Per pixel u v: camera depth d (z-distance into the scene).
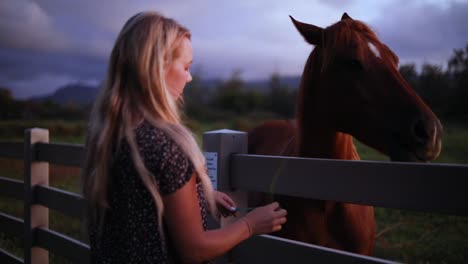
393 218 5.11
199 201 1.22
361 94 2.24
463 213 1.09
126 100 1.16
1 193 3.47
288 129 3.51
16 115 46.28
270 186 1.59
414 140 2.08
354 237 2.33
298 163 1.49
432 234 4.39
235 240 1.18
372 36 2.33
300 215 2.31
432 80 31.66
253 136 3.91
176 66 1.23
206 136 1.81
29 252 2.96
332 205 2.26
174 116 1.18
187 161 1.10
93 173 1.20
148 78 1.14
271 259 1.56
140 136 1.10
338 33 2.30
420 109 2.09
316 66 2.45
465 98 26.95
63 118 45.62
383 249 4.07
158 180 1.08
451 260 3.71
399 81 2.20
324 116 2.41
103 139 1.16
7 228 3.37
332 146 2.46
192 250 1.10
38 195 2.93
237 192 1.78
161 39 1.17
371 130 2.24
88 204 1.24
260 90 53.22
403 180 1.21
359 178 1.31
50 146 2.78
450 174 1.11
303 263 1.46
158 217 1.08
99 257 1.22
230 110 49.91
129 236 1.13
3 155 3.46
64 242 2.66
